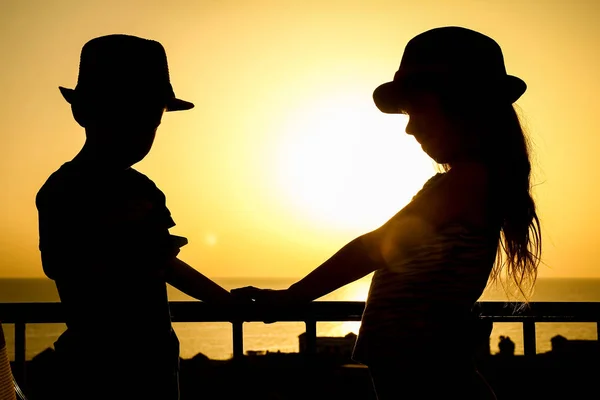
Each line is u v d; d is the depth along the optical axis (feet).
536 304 8.21
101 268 5.63
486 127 5.88
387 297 5.69
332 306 7.98
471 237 5.60
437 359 5.47
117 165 6.00
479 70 5.84
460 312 5.61
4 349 5.02
